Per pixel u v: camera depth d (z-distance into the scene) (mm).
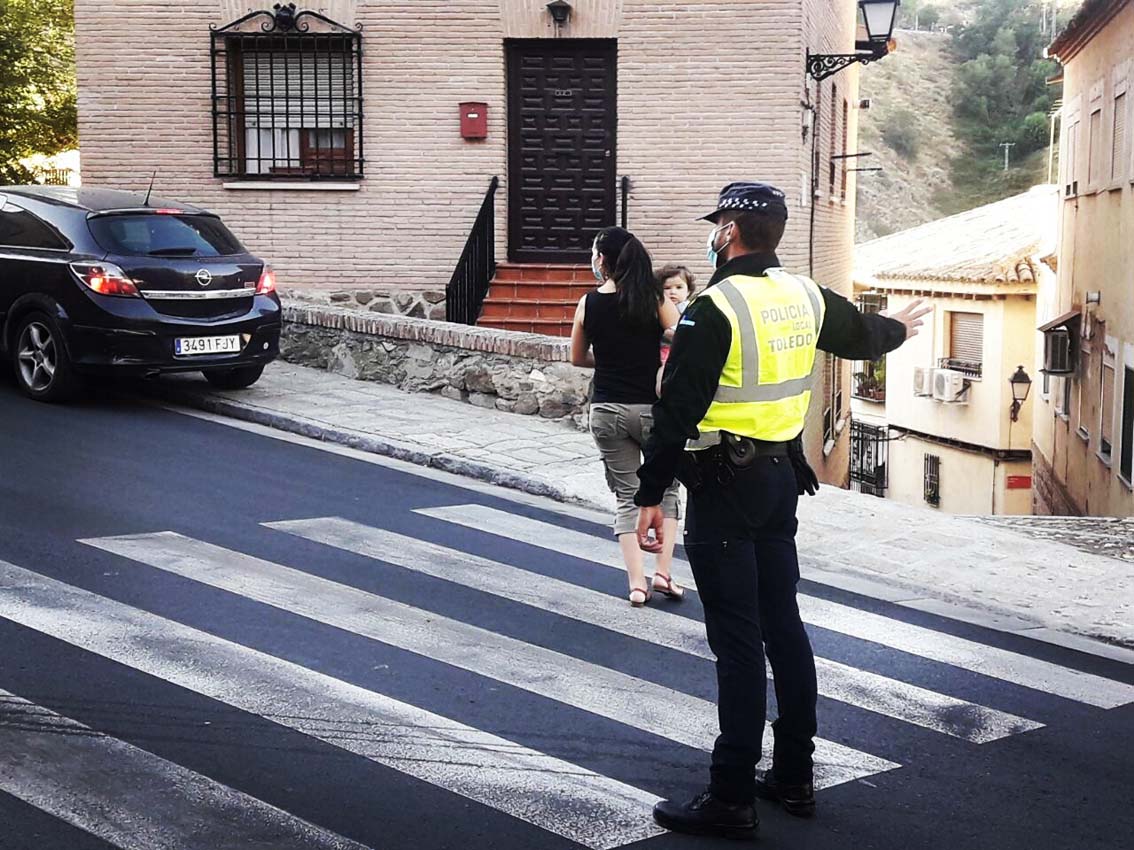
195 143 15984
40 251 11398
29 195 11781
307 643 6020
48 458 9516
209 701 5281
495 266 15594
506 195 15805
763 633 4562
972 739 5242
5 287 11602
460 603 6738
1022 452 28109
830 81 18781
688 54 15328
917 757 5043
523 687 5590
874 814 4531
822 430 21203
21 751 4758
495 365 11734
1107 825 4477
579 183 15789
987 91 75438
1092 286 20734
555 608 6730
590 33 15406
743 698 4336
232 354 11500
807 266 16734
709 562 4461
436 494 9133
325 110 15977
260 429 11008
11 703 5184
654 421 4395
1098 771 4953
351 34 15602
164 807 4352
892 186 72188
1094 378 20344
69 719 5047
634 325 6828
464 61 15602
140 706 5207
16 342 11672
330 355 13227
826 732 5277
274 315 11812
